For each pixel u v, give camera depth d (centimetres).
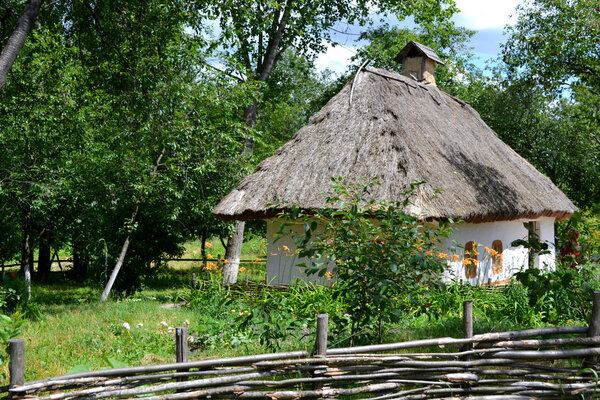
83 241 1278
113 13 1159
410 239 502
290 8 1560
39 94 1072
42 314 870
